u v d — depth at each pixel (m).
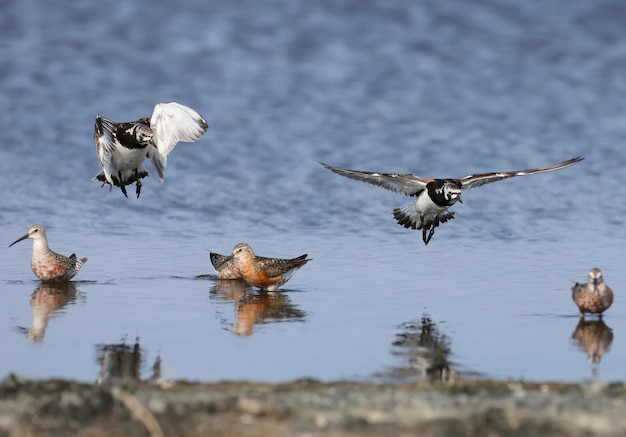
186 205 22.67
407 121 30.14
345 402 10.98
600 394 11.36
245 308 15.76
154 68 34.88
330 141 28.16
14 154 26.41
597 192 23.64
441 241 20.14
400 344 14.01
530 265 18.34
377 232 20.83
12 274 17.69
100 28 38.50
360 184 24.31
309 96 32.53
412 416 10.63
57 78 33.56
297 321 15.08
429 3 40.56
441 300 16.22
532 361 13.32
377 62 35.94
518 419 10.59
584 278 17.52
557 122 30.02
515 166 26.17
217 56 36.16
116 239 20.12
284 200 23.06
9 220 21.27
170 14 40.12
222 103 31.69
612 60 35.94
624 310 15.74
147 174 14.07
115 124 13.50
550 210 22.33
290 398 11.09
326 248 19.61
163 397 11.05
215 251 19.33
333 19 39.56
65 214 21.80
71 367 12.90
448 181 16.09
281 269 16.72
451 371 12.89
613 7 40.06
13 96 31.66
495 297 16.39
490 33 38.28
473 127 29.58
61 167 25.30
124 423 10.46
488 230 20.94
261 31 38.56
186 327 14.74
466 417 10.59
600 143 27.95
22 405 10.76
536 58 36.28
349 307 15.83
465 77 34.62
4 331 14.44
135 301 16.08
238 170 25.36
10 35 37.47
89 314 15.35
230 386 11.73
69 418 10.53
